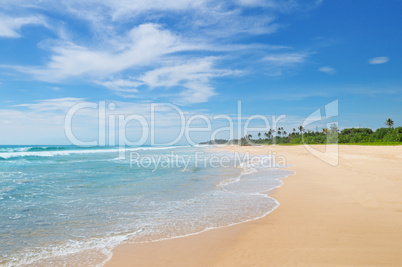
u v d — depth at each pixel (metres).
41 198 10.17
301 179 14.37
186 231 6.45
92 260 4.89
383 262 4.35
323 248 5.02
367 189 10.62
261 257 4.77
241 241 5.65
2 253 5.23
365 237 5.50
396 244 5.09
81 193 11.16
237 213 7.96
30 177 15.77
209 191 11.59
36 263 4.79
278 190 11.47
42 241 5.87
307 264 4.38
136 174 17.38
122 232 6.44
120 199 10.04
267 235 5.93
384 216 6.96
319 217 7.14
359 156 26.34
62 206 8.97
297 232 6.02
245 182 13.98
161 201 9.70
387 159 22.41
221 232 6.30
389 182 11.84
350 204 8.41
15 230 6.60
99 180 14.75
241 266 4.46
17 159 30.17
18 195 10.70
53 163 25.39
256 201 9.50
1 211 8.31
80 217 7.71
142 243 5.71
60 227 6.84
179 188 12.34
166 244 5.62
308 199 9.42
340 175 15.02
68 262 4.82
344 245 5.12
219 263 4.63
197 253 5.11
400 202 8.41
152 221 7.29
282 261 4.54
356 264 4.30
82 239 5.99
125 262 4.79
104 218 7.60
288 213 7.71
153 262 4.77
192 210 8.41
